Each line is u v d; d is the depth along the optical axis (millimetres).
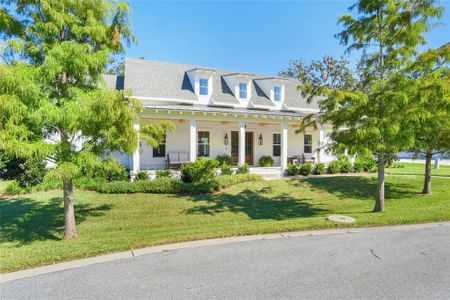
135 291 3477
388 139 7391
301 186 13391
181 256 4613
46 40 5672
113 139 5664
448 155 11805
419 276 3900
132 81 15648
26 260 4238
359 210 9570
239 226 6301
